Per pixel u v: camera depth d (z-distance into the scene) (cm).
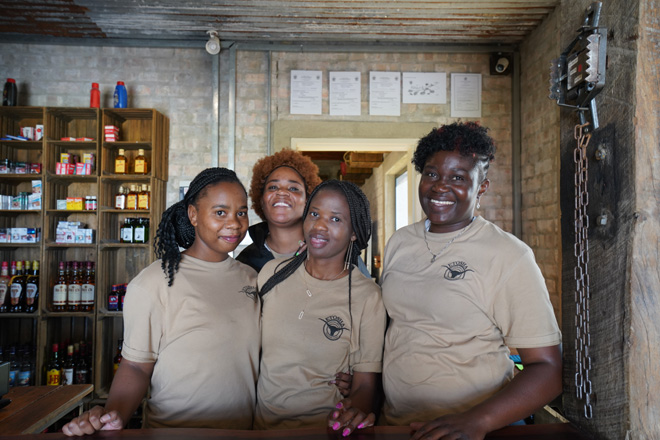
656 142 86
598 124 96
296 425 124
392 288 133
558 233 314
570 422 105
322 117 374
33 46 371
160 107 374
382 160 607
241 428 129
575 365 103
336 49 372
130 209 351
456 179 125
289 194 187
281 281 140
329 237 132
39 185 352
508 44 375
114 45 370
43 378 338
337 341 129
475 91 378
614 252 91
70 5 316
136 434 99
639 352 86
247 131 372
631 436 86
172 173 372
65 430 99
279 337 131
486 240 123
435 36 362
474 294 119
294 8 318
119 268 372
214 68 370
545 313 111
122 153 368
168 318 129
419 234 139
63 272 352
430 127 375
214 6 316
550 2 307
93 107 348
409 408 120
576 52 95
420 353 121
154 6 316
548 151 328
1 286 348
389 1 307
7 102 354
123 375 124
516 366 210
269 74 373
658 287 86
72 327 370
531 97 354
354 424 99
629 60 87
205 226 135
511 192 377
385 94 376
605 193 94
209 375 125
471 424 94
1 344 367
